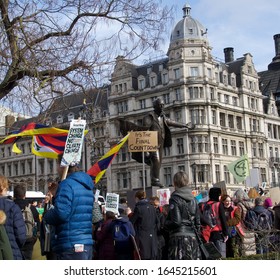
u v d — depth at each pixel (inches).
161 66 2908.5
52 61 623.2
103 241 398.0
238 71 3110.2
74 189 269.1
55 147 486.0
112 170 2955.2
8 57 595.8
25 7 617.6
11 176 3617.1
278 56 3676.2
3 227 271.3
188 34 2773.1
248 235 490.6
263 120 3218.5
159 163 636.1
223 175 2785.4
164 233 414.3
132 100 2940.5
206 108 2733.8
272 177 3225.9
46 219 268.7
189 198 339.3
